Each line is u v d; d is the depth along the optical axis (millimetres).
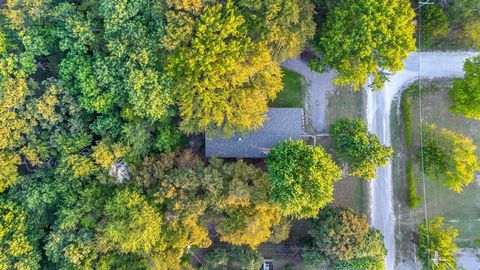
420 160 43500
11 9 37000
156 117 36188
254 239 36969
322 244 39438
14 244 36219
